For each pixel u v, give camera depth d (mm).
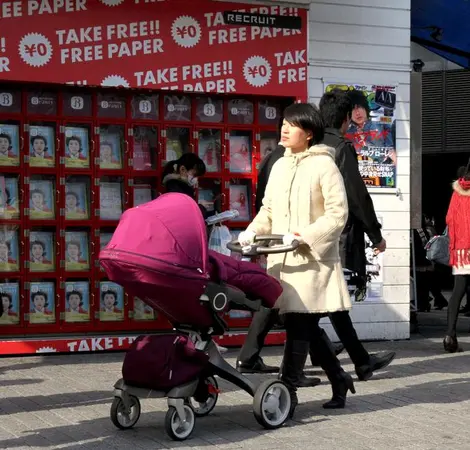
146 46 8945
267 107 9703
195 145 9406
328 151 6094
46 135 8891
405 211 10062
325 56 9711
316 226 5840
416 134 10234
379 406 6527
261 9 9375
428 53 16438
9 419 6082
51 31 8602
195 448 5316
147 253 5309
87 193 9039
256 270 5785
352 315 9859
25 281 8805
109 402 6656
